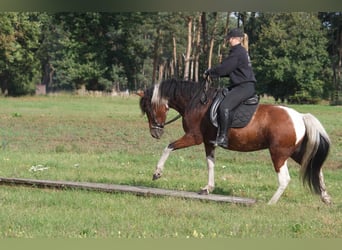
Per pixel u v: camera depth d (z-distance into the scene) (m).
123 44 65.19
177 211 8.84
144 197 9.94
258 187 11.42
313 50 50.91
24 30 59.66
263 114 9.47
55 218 8.34
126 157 15.59
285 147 9.33
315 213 8.99
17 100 49.31
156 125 10.11
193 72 63.28
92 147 18.56
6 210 8.77
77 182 10.81
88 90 65.62
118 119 29.78
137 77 70.56
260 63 52.28
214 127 9.57
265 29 52.69
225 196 9.75
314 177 9.46
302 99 51.56
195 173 13.07
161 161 9.83
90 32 62.12
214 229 7.92
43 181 10.75
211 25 71.44
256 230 7.96
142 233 7.66
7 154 15.75
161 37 73.44
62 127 24.89
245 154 17.48
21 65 61.66
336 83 53.88
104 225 8.05
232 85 9.54
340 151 18.44
